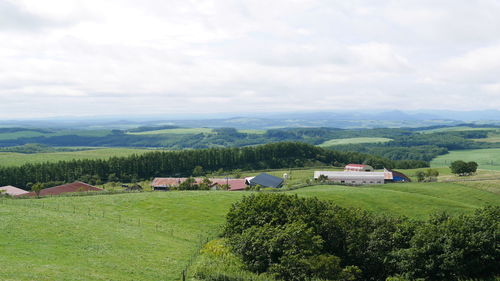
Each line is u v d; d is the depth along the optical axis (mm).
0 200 74312
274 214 53438
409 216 81938
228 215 57594
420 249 43812
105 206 73938
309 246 44719
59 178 172625
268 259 43875
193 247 52688
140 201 79188
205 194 88938
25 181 163125
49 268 36719
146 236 55219
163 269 42188
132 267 41312
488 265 43781
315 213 54750
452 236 43688
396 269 46906
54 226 53250
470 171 158750
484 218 48656
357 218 53844
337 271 43188
